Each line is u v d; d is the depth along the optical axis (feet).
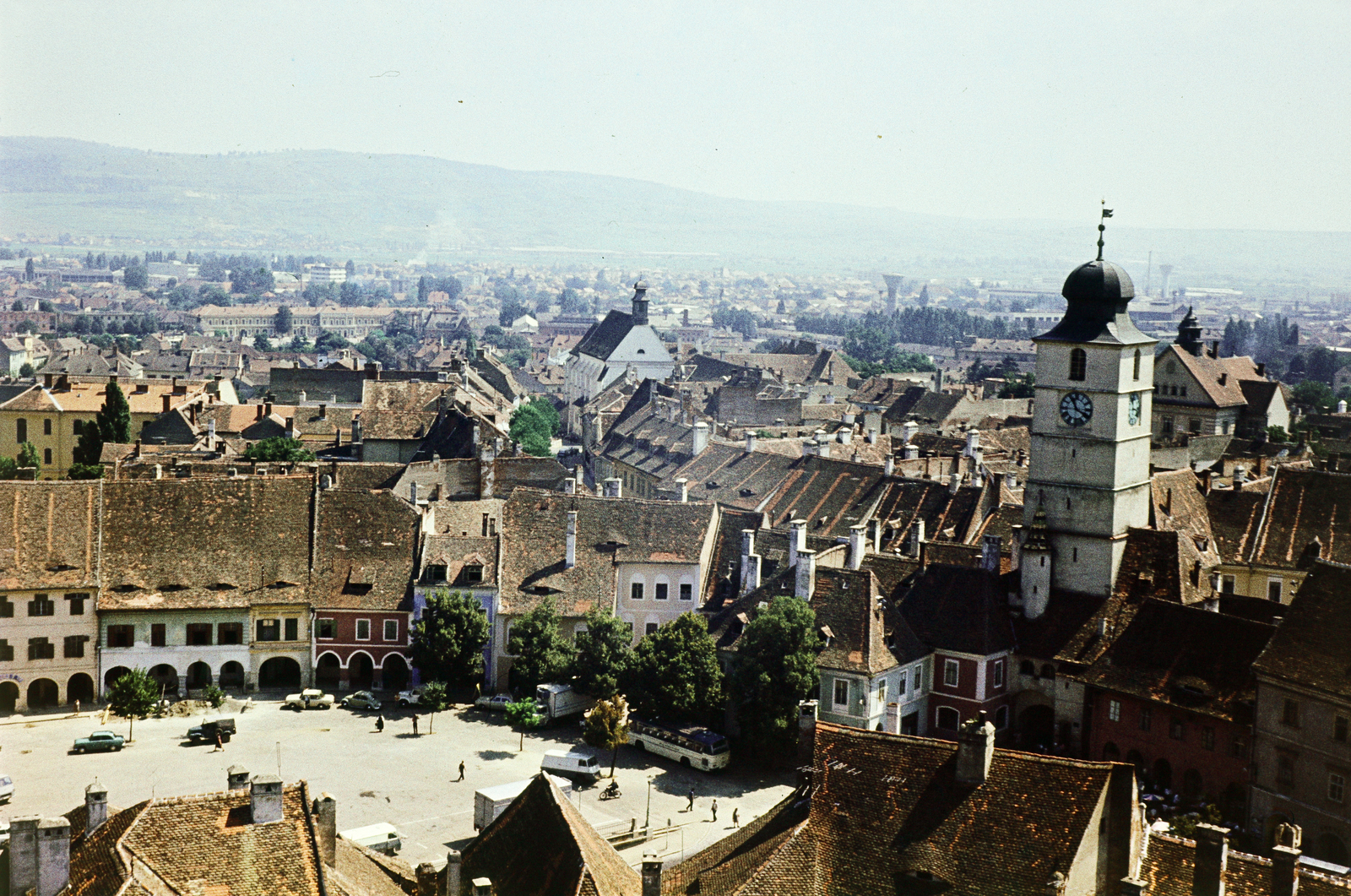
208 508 501.56
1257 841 354.33
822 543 518.78
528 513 522.06
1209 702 382.22
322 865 222.69
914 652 434.30
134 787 391.65
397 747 435.53
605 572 505.66
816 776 261.85
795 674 413.59
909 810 251.19
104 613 471.21
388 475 625.82
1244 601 430.20
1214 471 625.00
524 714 454.81
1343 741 337.93
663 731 435.94
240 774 238.07
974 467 646.74
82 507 487.20
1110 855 244.63
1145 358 451.94
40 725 448.24
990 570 453.99
